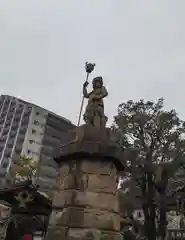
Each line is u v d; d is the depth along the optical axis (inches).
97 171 289.7
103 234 266.8
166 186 1226.6
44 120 2842.0
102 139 304.7
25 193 487.8
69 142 308.3
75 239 263.0
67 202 279.4
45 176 2210.9
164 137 1298.0
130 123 1326.3
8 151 2684.5
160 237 1176.8
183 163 1237.7
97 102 331.3
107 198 282.4
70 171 293.7
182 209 1186.0
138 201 1186.6
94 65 360.8
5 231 512.4
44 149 2706.7
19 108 2972.4
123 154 316.5
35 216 499.2
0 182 1819.6
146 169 1225.4
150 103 1389.0
